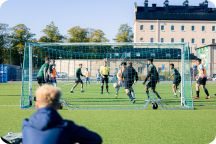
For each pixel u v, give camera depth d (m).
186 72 19.75
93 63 50.25
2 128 11.15
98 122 12.33
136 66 47.16
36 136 3.96
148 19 123.94
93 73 50.34
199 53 89.31
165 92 29.59
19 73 65.31
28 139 3.98
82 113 14.84
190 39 126.31
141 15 124.38
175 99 22.25
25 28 100.19
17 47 97.44
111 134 10.16
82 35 115.81
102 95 25.12
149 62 18.92
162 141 9.32
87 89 32.94
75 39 115.06
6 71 53.88
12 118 13.21
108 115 14.20
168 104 18.88
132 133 10.36
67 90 31.25
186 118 13.43
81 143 4.13
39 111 4.05
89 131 4.15
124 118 13.35
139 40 123.81
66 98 22.39
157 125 11.79
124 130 10.81
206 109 16.53
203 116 14.05
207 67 81.50
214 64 82.75
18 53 97.75
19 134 7.52
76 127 4.11
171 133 10.43
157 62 47.66
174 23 125.38
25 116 13.75
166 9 126.25
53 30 107.56
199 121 12.73
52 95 4.10
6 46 96.75
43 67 19.47
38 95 4.11
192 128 11.28
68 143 4.04
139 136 9.92
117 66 42.00
